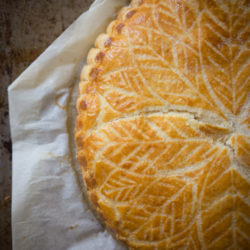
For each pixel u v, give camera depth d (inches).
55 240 16.5
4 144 17.6
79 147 15.8
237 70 14.5
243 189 14.3
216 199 14.4
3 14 17.4
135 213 14.7
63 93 16.9
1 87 17.5
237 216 14.3
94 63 15.8
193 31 14.7
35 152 16.7
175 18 14.9
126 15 15.5
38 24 17.4
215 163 14.4
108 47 15.4
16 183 16.4
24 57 17.5
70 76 16.8
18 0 17.4
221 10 14.7
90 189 15.5
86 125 15.3
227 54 14.6
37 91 16.7
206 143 14.5
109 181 14.9
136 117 14.8
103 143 15.0
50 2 17.4
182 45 14.8
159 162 14.6
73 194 16.8
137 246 14.9
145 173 14.6
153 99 14.8
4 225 17.6
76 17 17.4
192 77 14.7
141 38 15.0
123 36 15.3
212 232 14.3
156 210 14.6
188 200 14.4
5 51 17.5
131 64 15.0
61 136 16.9
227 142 14.6
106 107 15.1
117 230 15.1
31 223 16.4
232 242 14.3
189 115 14.7
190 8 14.8
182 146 14.6
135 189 14.7
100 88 15.2
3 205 17.6
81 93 15.9
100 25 16.6
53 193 16.6
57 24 17.4
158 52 14.9
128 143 14.8
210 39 14.6
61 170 16.8
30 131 16.7
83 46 16.6
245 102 14.5
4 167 17.6
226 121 14.6
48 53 16.5
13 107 16.6
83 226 16.6
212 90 14.6
